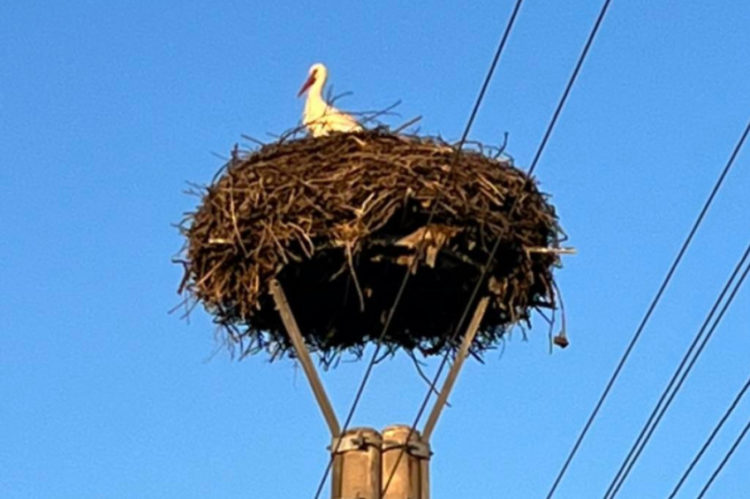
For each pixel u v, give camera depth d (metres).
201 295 11.45
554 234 11.49
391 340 11.70
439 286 11.30
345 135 11.47
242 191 11.23
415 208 10.88
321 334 11.67
